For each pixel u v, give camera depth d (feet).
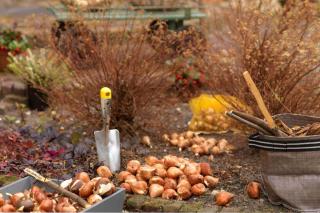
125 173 9.11
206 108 11.36
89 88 10.93
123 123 10.99
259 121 8.43
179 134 11.12
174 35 11.94
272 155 8.30
